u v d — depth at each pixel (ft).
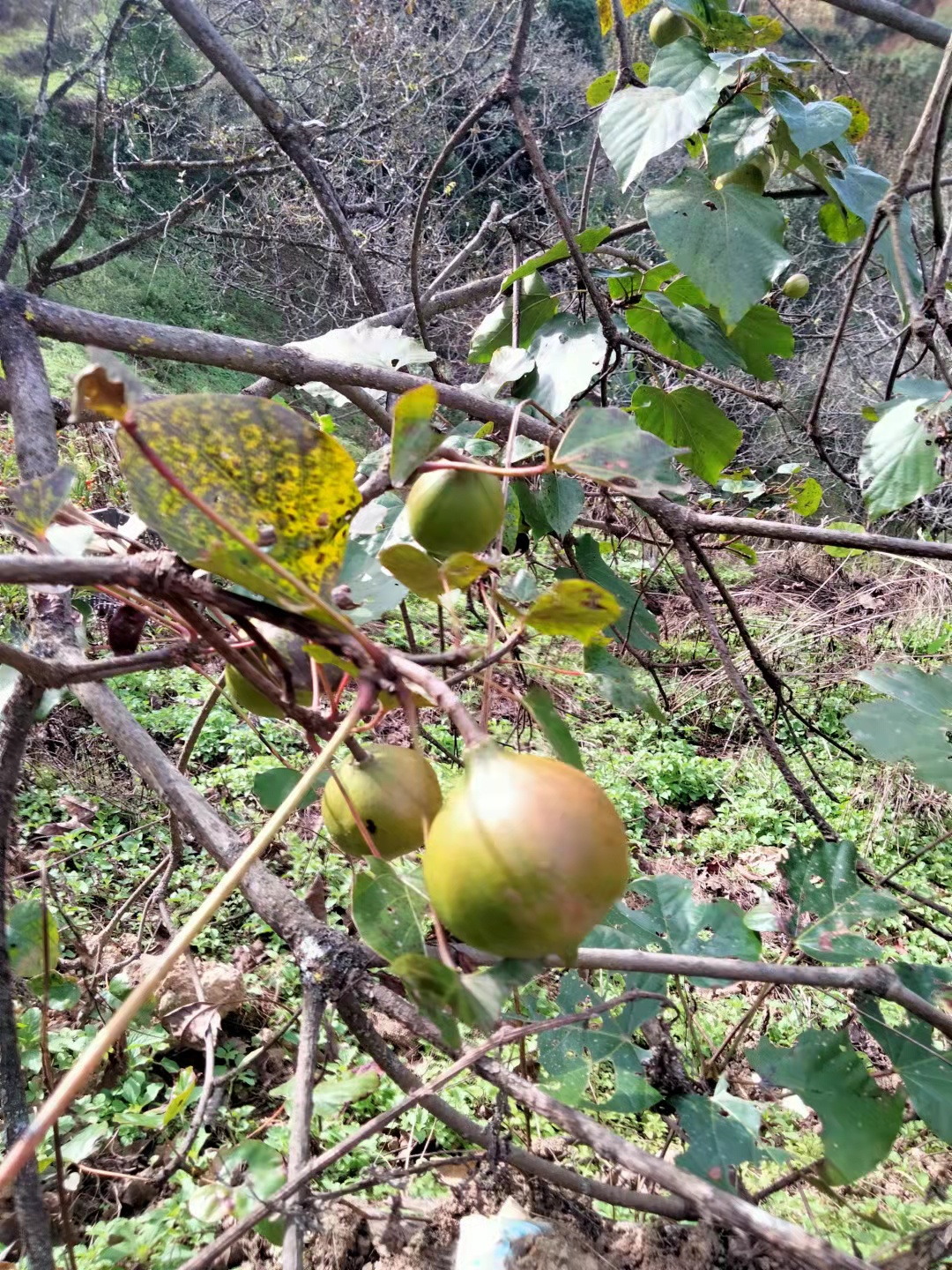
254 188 6.70
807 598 6.82
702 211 1.74
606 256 2.58
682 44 1.81
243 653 1.02
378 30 6.73
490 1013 0.80
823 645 6.46
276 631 1.03
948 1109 1.19
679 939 1.47
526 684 2.39
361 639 0.80
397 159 6.83
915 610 6.66
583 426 0.96
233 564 0.77
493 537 1.18
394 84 6.48
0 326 1.46
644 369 2.90
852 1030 3.01
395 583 1.17
